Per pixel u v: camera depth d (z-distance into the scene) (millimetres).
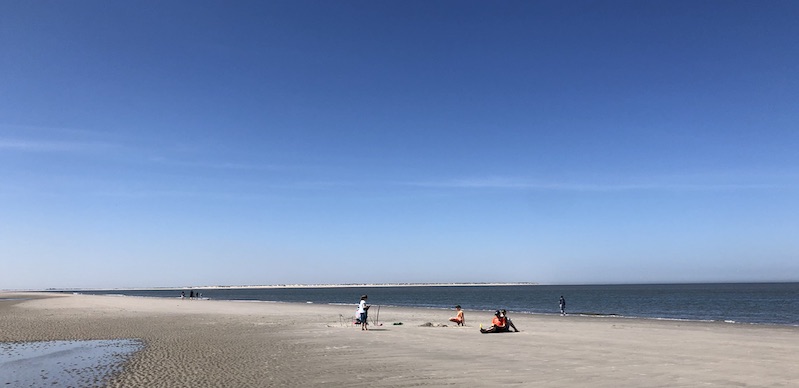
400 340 20562
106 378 13203
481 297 117625
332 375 12766
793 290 147250
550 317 38281
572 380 11258
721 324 30031
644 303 73562
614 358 14672
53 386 12289
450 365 13828
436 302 89375
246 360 15867
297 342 20688
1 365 15773
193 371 13969
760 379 11055
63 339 23109
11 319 36688
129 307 55656
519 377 11773
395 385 11250
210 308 53594
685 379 11156
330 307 56938
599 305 70062
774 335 22109
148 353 18078
